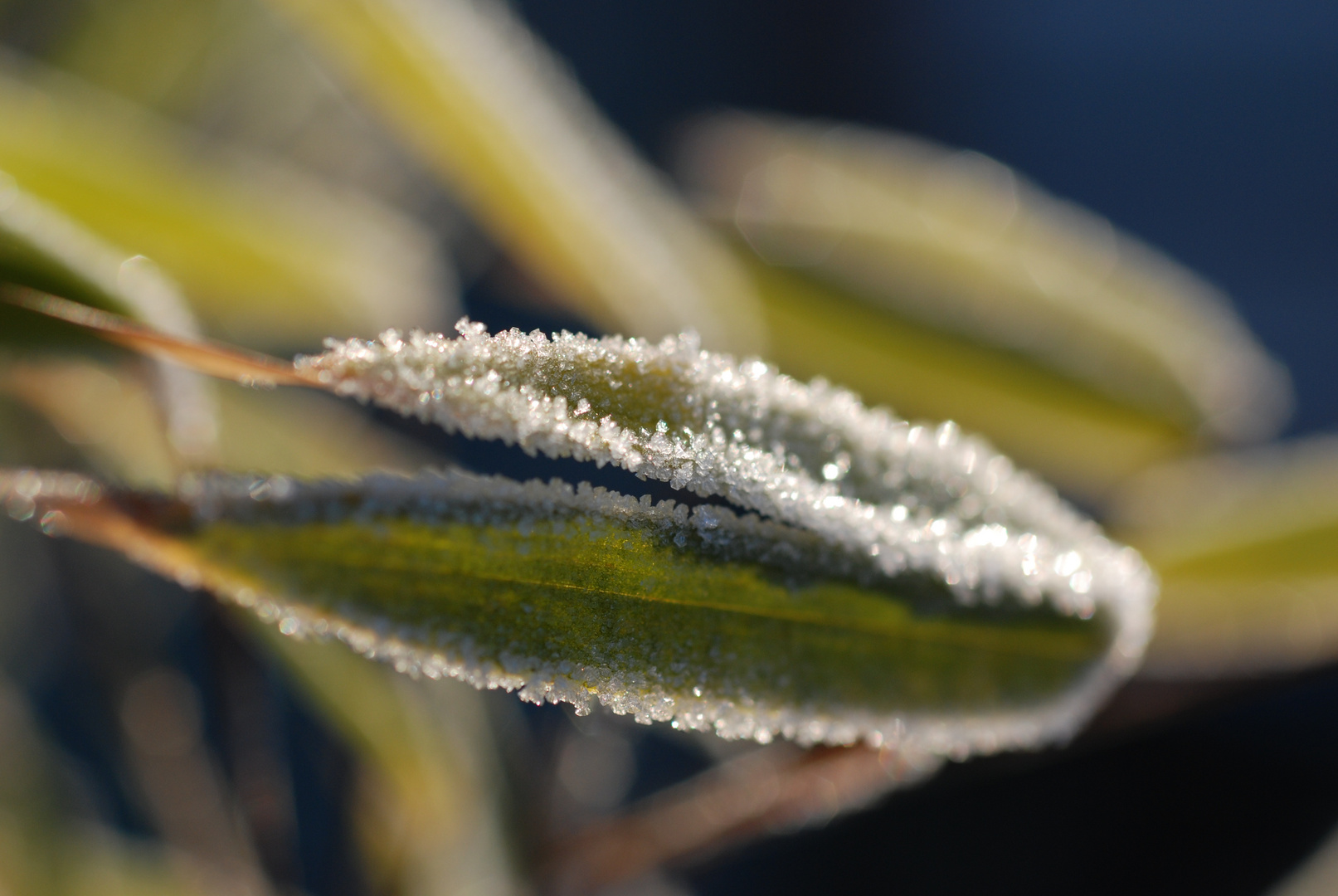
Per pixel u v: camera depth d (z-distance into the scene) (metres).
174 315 0.20
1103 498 0.27
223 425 0.26
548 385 0.17
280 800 0.24
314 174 0.30
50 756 0.31
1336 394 0.74
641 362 0.18
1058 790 0.69
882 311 0.27
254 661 0.24
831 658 0.18
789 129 0.30
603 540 0.18
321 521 0.18
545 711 0.27
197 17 0.28
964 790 0.68
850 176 0.29
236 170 0.28
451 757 0.25
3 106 0.23
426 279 0.28
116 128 0.26
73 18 0.28
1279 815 0.65
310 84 0.29
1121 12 0.86
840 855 0.65
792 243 0.27
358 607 0.18
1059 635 0.18
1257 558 0.24
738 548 0.18
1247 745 0.69
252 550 0.18
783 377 0.18
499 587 0.18
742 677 0.18
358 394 0.17
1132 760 0.69
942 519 0.18
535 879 0.23
